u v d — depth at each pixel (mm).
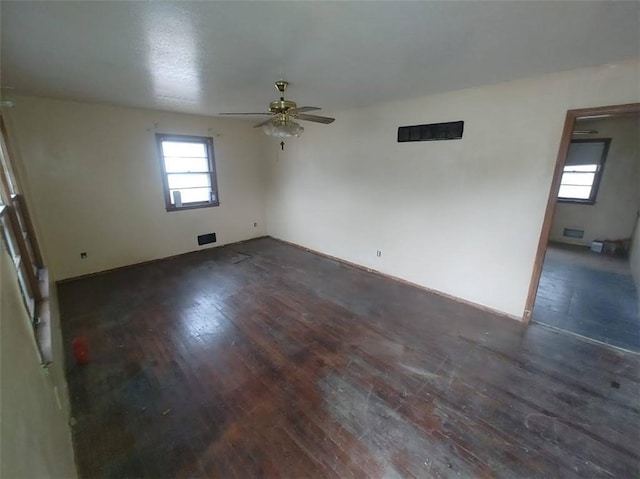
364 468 1583
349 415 1909
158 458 1643
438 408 1959
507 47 1947
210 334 2793
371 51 2014
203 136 5008
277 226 6000
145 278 4086
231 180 5531
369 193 4145
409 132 3531
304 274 4258
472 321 3018
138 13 1501
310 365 2375
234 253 5203
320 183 4824
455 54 2076
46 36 1767
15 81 2736
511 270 3018
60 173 3750
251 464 1609
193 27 1666
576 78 2400
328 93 3199
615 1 1364
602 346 2604
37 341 1608
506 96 2768
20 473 700
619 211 5113
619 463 1608
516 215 2898
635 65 2160
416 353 2516
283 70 2439
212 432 1795
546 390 2107
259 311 3215
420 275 3781
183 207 4977
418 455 1651
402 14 1514
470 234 3242
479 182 3082
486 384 2166
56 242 3840
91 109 3859
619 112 2277
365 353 2520
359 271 4375
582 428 1812
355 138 4141
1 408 672
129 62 2236
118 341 2680
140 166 4387
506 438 1749
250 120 5430
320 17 1553
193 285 3871
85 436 1764
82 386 2150
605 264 4609
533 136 2682
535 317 3082
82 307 3285
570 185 5531
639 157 4824
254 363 2400
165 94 3287
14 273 1446
